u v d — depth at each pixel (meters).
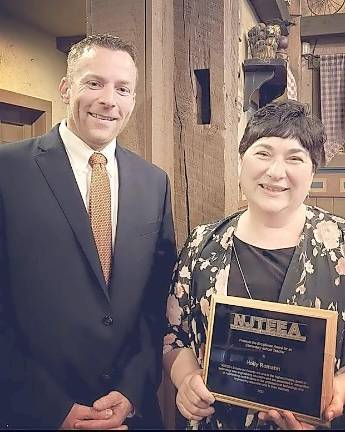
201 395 1.06
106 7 1.64
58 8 3.12
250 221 1.19
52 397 1.19
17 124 3.51
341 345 1.10
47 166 1.27
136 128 1.63
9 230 1.22
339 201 3.62
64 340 1.20
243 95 2.36
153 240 1.32
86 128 1.25
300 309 0.99
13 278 1.22
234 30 1.85
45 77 3.59
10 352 1.23
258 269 1.16
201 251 1.24
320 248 1.15
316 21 3.65
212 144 1.74
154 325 1.29
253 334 1.02
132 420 1.22
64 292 1.21
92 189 1.27
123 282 1.25
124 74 1.23
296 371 0.98
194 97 1.75
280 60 2.31
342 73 3.63
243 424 1.08
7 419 1.18
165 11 1.70
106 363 1.23
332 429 0.97
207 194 1.75
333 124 3.64
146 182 1.36
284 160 1.10
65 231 1.22
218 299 1.06
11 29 3.24
